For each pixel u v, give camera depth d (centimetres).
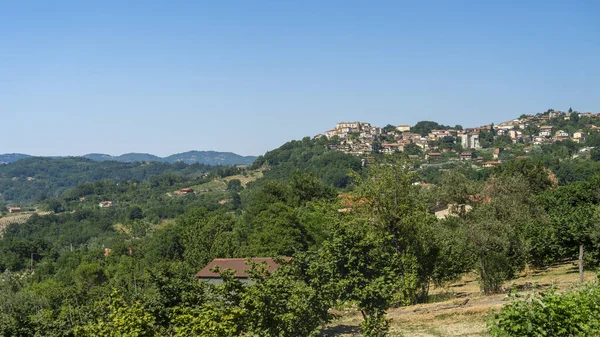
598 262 3344
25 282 9012
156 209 19012
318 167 19738
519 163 7662
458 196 4794
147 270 2005
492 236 3086
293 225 6306
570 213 3919
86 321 2517
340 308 1977
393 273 2006
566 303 1365
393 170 3381
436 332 2223
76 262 10231
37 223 17325
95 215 18838
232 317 1394
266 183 9062
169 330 1645
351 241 1998
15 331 2300
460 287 3662
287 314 1667
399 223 3166
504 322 1364
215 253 6519
